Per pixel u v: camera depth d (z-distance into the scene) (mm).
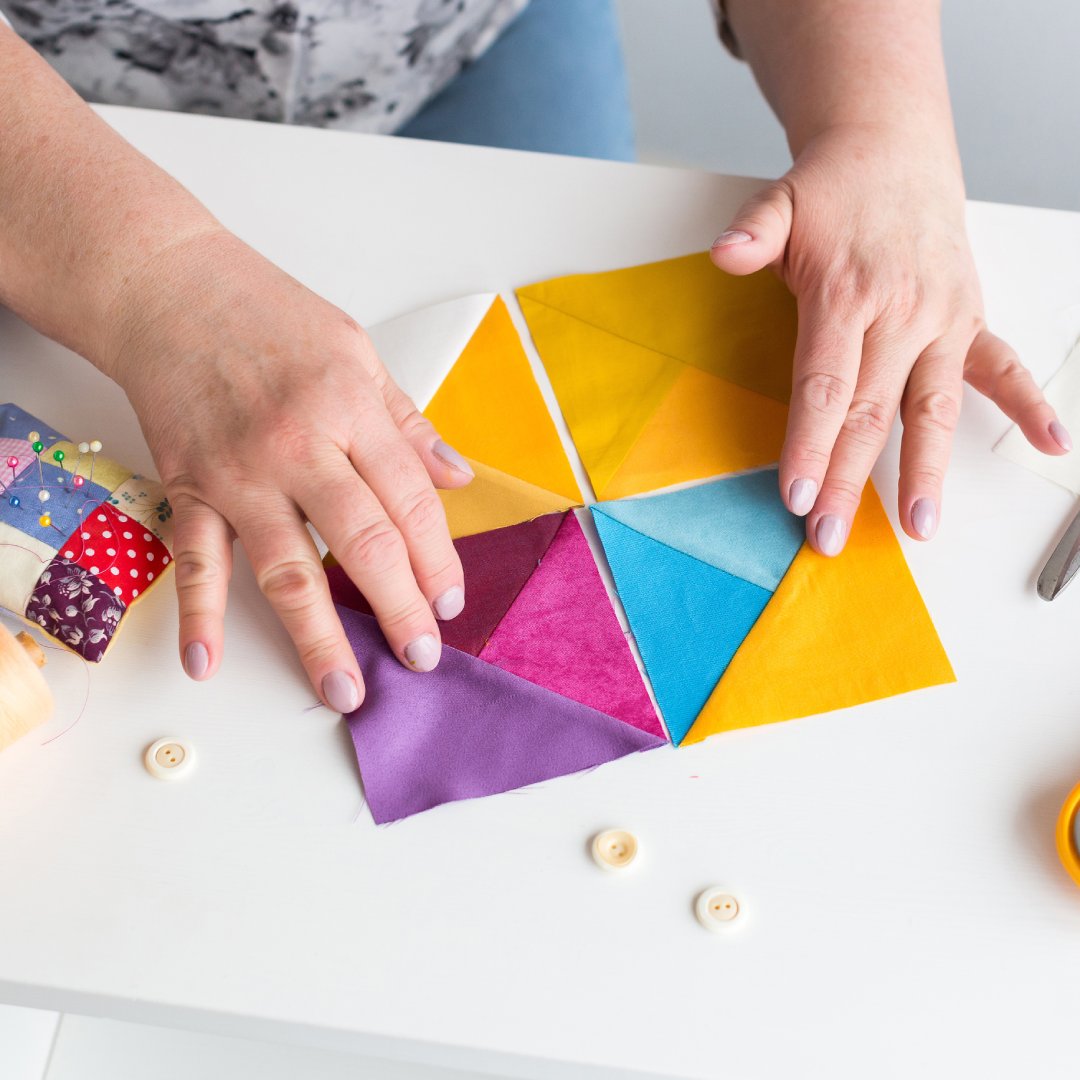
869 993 449
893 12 734
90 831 475
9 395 608
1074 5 1370
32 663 484
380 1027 435
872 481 615
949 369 623
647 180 747
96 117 619
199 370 553
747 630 552
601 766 503
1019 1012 448
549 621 551
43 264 582
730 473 614
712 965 453
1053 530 601
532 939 456
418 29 924
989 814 499
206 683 521
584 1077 441
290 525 524
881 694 533
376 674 525
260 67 878
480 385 638
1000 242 731
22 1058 603
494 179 736
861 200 659
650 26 1522
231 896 461
